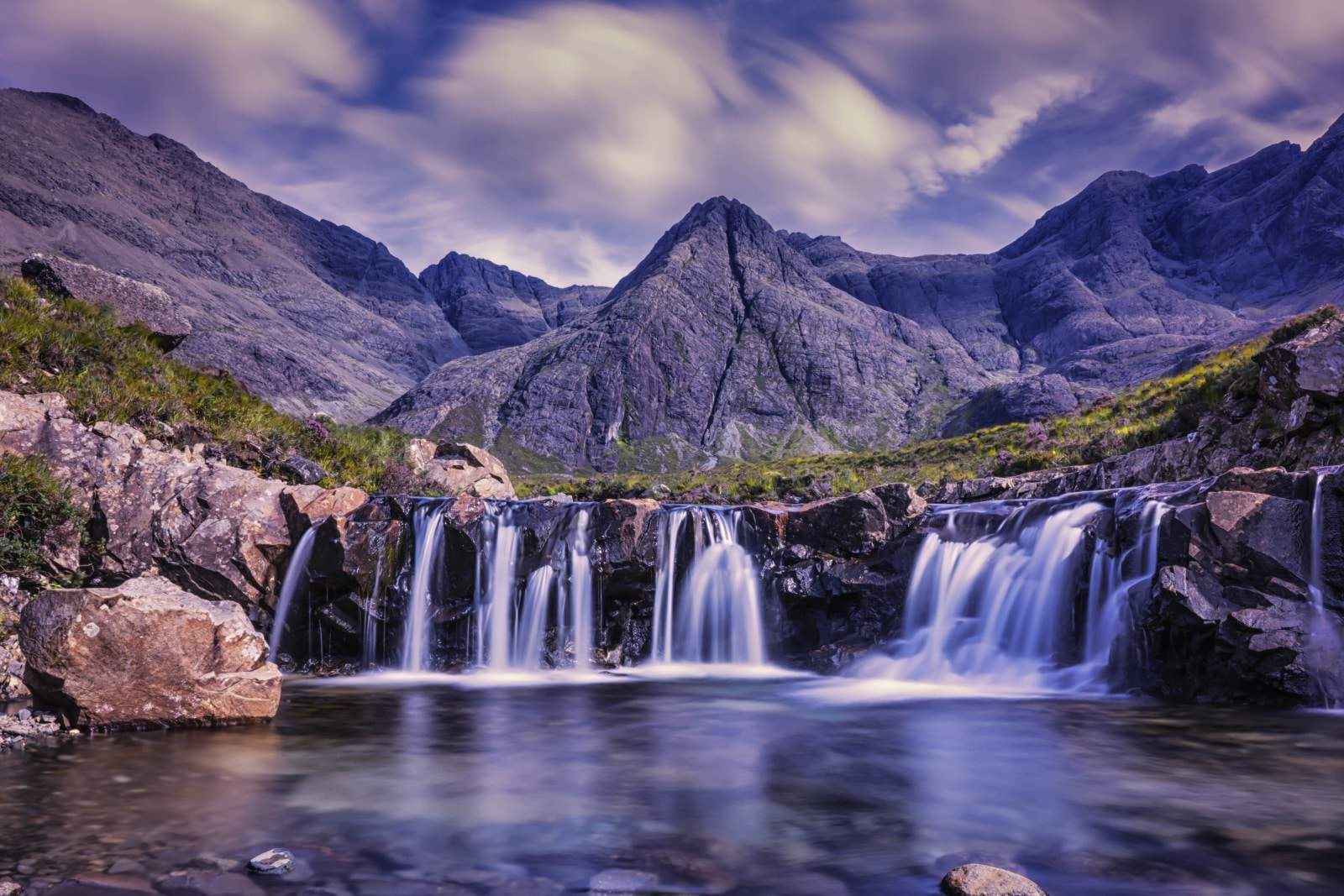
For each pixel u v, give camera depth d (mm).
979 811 7316
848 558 17734
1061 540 15273
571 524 18031
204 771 8383
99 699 9844
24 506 14469
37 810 7027
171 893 5234
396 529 17375
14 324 18547
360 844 6320
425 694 14180
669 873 5750
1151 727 10836
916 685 15141
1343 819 7062
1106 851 6277
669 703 13352
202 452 19141
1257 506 12328
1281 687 11523
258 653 11094
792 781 8375
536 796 7766
